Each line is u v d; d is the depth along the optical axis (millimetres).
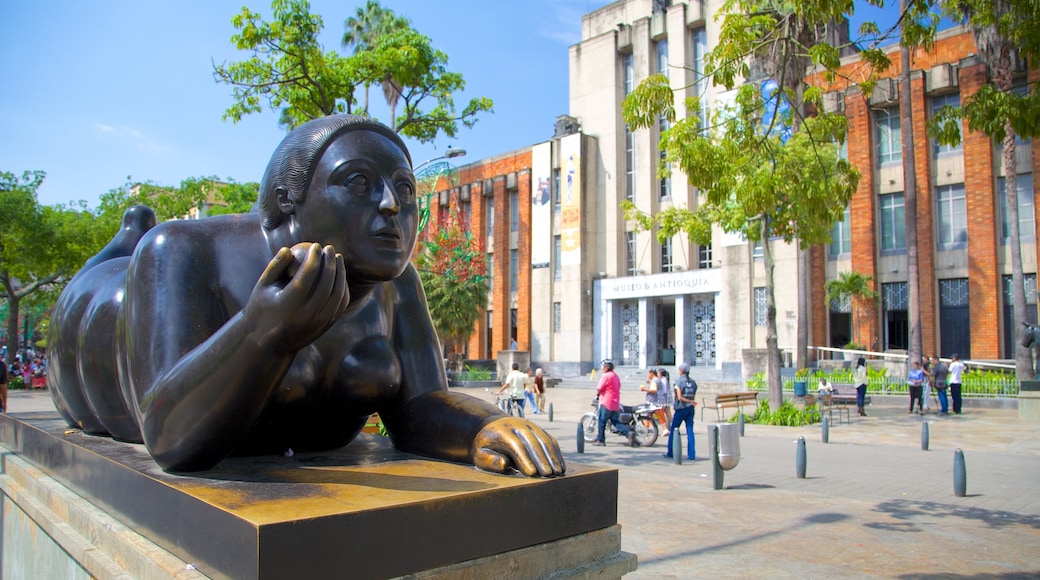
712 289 31094
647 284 33625
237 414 1900
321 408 2393
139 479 1985
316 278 1713
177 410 1880
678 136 8352
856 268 27750
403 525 1646
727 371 29578
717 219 17672
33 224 27812
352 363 2361
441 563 1722
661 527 7152
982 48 19734
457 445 2279
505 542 1876
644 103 7004
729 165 8633
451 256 34594
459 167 42969
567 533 2059
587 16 39031
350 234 2045
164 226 2268
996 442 13727
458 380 33094
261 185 2217
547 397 27453
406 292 2740
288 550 1446
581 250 35562
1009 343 25156
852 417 18594
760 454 12312
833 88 28156
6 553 3309
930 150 26953
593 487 2156
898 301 27453
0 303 53812
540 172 38000
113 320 2684
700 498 8586
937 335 26312
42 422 3658
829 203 8109
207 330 2139
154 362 2066
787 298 28516
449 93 12375
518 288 39094
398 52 11508
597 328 35656
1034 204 24875
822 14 6059
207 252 2230
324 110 11445
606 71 36375
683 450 12891
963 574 5605
